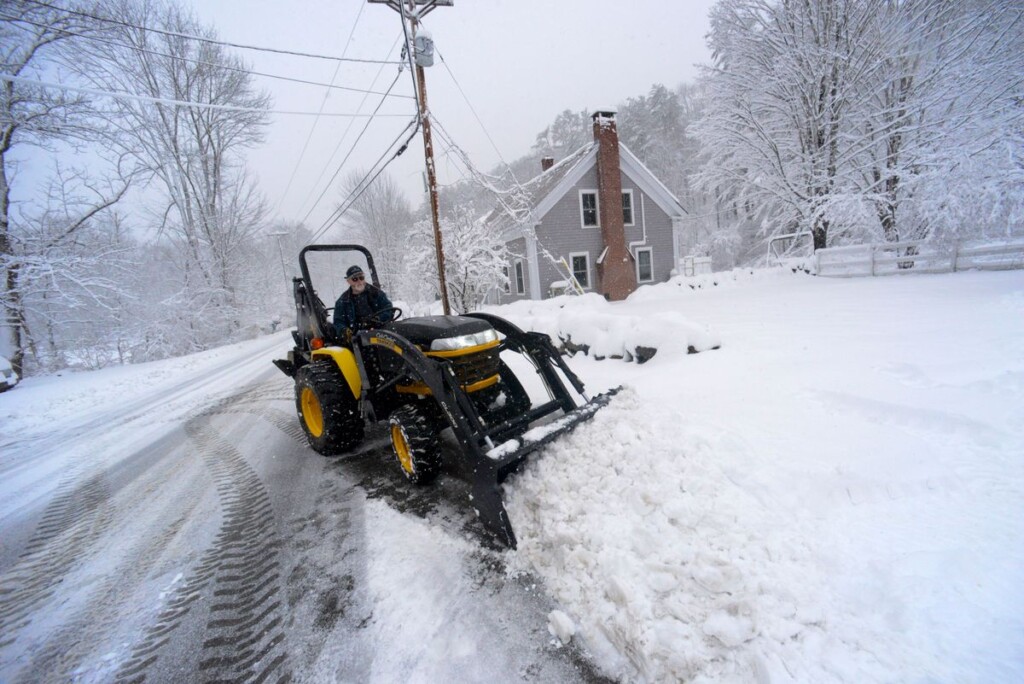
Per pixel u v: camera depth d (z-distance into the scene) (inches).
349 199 459.8
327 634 72.3
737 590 62.9
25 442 225.1
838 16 490.9
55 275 501.0
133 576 94.7
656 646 58.9
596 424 103.7
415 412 116.9
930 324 191.3
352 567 89.3
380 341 121.6
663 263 700.7
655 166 1333.7
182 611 82.2
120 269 573.6
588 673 60.1
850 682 50.0
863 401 114.4
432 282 478.0
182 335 697.0
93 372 480.1
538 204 588.4
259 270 967.0
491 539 92.2
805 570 64.9
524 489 95.0
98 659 72.2
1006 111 414.6
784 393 129.7
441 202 494.0
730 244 958.4
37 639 78.2
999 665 48.8
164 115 731.4
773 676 51.9
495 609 73.4
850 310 251.1
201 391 305.1
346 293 154.3
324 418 144.0
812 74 519.2
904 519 73.5
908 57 483.2
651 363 186.7
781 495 80.4
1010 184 370.3
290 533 105.0
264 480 138.2
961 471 83.3
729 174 637.9
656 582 66.9
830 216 498.3
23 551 110.7
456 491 116.4
